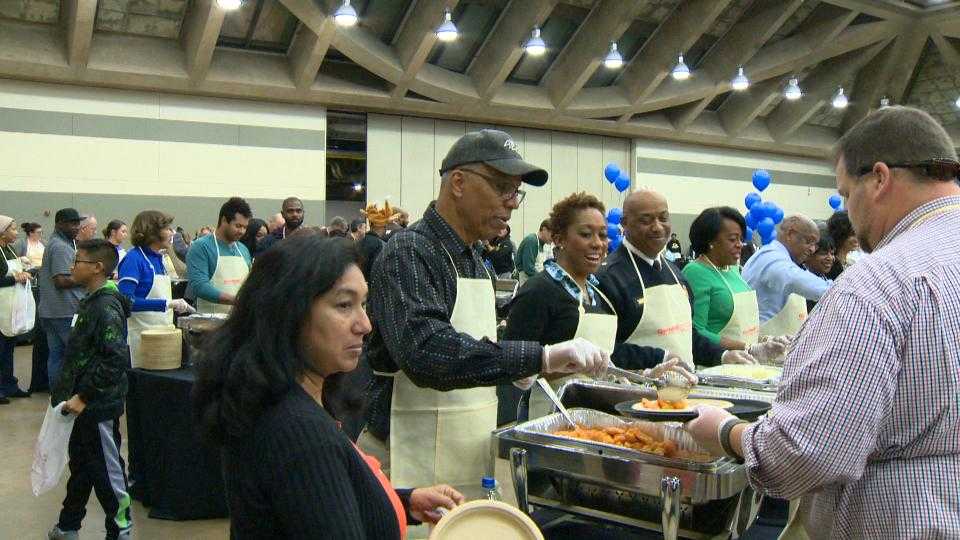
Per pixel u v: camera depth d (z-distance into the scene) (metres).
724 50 13.33
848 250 4.06
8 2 9.09
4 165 9.54
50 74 9.56
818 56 13.77
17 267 6.05
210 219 10.83
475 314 1.81
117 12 9.63
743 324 3.12
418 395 1.82
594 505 1.63
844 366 1.10
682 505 1.53
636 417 1.49
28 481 4.11
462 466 1.85
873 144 1.25
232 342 1.05
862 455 1.10
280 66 10.98
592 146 14.38
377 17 10.75
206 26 9.46
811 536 1.27
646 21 12.41
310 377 1.09
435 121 12.70
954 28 13.54
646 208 2.68
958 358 1.10
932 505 1.10
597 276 2.67
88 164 10.02
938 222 1.20
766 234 5.89
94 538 3.36
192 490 3.53
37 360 6.26
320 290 1.04
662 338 2.63
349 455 1.03
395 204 12.44
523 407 2.38
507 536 1.20
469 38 11.66
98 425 3.15
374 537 1.04
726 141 15.42
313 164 11.52
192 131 10.69
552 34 12.17
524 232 13.73
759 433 1.19
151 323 4.28
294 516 0.95
